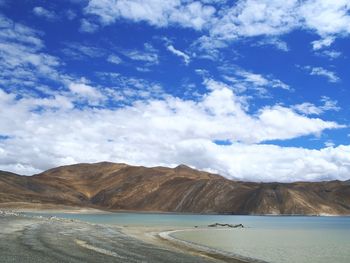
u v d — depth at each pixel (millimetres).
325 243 48031
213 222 105750
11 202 186625
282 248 41219
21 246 25766
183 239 47156
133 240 39000
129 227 65625
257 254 35344
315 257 34531
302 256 35000
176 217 146250
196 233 59594
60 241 31062
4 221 51562
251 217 170000
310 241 50875
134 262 23141
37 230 39844
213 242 45406
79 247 28141
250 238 53812
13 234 33500
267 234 63438
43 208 185125
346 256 35375
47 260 21156
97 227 55000
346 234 65125
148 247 33062
